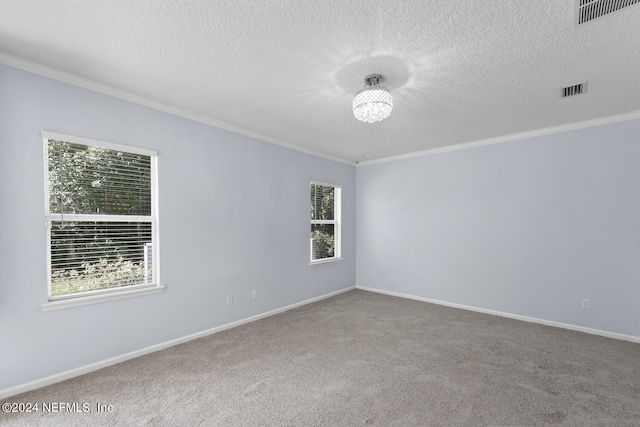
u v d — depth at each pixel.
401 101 2.75
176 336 2.97
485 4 1.51
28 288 2.14
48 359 2.22
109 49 1.96
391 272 5.05
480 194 4.08
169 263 2.92
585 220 3.32
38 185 2.19
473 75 2.26
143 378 2.33
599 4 1.50
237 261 3.55
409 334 3.26
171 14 1.61
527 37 1.79
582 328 3.32
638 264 3.03
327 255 5.03
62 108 2.29
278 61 2.09
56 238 2.31
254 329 3.41
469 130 3.62
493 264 3.97
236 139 3.55
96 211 2.50
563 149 3.45
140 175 2.77
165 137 2.90
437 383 2.26
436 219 4.51
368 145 4.33
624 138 3.09
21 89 2.12
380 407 1.97
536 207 3.64
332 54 2.00
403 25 1.69
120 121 2.60
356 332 3.32
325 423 1.82
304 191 4.50
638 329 3.03
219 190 3.36
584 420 1.84
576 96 2.63
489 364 2.56
